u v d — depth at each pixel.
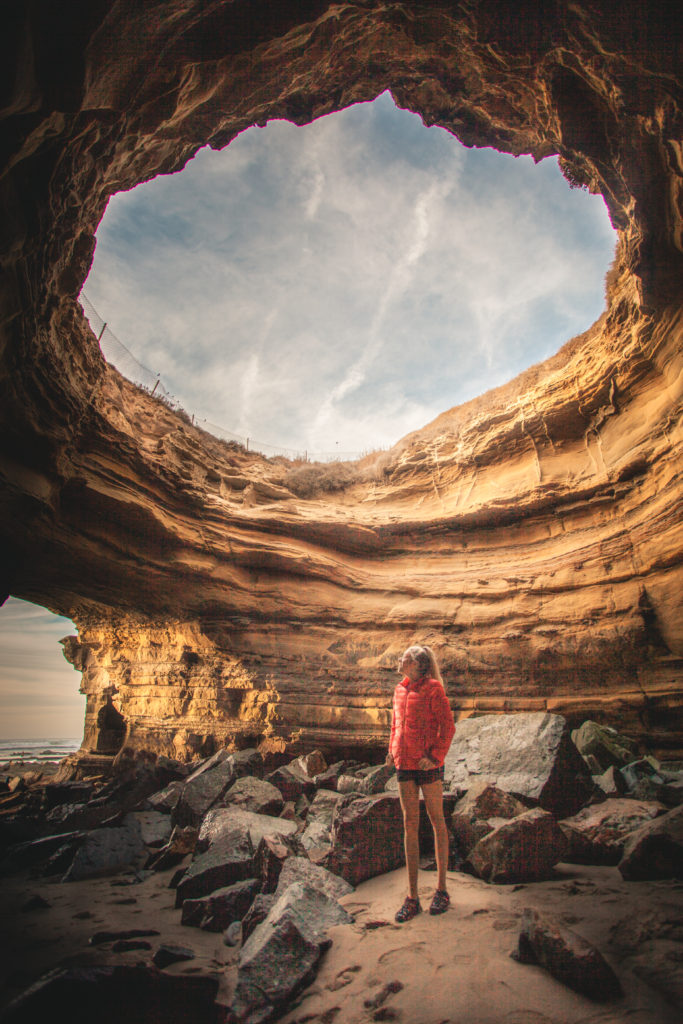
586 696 11.37
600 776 7.23
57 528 10.94
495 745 6.78
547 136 9.36
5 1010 2.74
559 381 14.27
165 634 15.16
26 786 13.98
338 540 16.06
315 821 6.89
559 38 6.30
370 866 4.88
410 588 14.88
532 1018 2.61
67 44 4.58
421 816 5.29
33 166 6.07
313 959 3.26
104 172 7.47
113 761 16.17
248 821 6.07
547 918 3.22
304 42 7.30
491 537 15.02
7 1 3.93
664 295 9.76
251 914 3.93
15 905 4.95
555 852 4.40
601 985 2.70
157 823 7.61
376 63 8.90
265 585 14.56
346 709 12.78
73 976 2.90
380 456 19.50
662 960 2.87
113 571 12.60
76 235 8.16
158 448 13.90
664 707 10.30
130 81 5.74
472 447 16.30
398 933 3.62
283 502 16.56
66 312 9.41
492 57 7.52
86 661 18.80
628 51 5.82
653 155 7.62
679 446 10.71
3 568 11.12
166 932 4.21
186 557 13.27
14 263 6.81
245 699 13.51
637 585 11.45
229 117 8.35
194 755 13.80
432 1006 2.78
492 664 12.70
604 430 13.25
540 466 14.45
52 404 9.51
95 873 5.95
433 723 4.28
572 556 12.87
